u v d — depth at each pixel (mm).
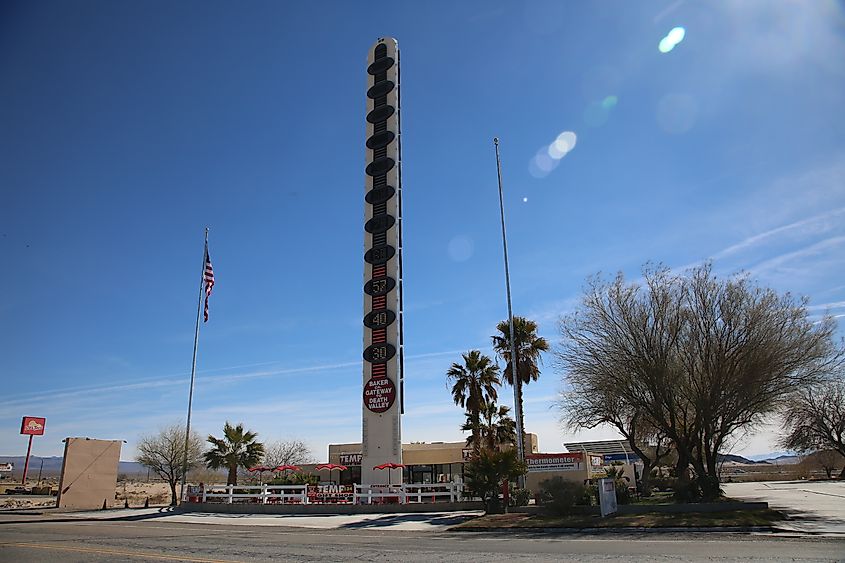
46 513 35531
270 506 32250
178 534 21172
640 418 33094
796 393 25859
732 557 12227
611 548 14453
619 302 27078
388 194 39531
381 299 37500
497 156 38219
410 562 12820
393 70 42750
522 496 28750
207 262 43281
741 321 24922
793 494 38375
